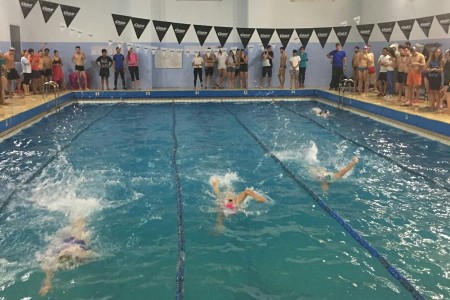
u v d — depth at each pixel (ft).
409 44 41.37
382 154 24.68
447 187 19.03
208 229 15.01
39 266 12.52
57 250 13.07
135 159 23.50
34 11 49.01
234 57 51.39
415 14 43.80
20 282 11.74
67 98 45.42
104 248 13.61
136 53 51.31
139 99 48.19
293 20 54.08
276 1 53.47
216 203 17.22
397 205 17.03
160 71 53.67
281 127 32.81
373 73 45.68
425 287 11.44
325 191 18.56
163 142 27.61
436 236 14.37
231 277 12.05
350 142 27.76
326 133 30.58
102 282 11.78
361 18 54.08
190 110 41.96
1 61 35.94
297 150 25.55
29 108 34.14
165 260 12.94
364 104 38.63
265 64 51.93
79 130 31.45
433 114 30.83
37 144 27.02
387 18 48.70
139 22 50.75
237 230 14.97
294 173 21.04
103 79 49.52
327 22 54.44
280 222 15.61
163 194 18.19
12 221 15.47
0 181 19.74
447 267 12.42
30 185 19.22
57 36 50.06
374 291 11.35
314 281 11.84
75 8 49.47
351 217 15.88
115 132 30.81
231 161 23.16
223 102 48.57
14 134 29.94
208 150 25.49
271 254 13.33
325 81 55.72
